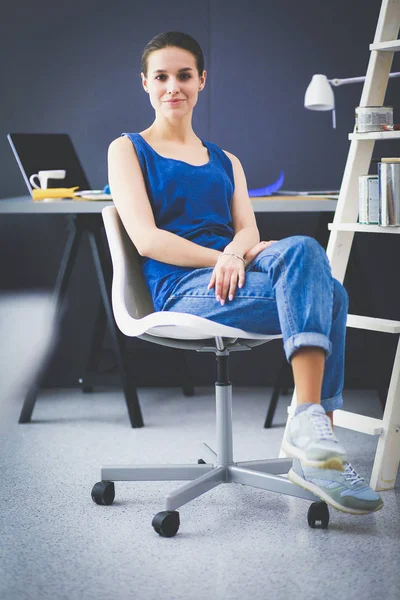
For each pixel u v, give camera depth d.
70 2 3.77
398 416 2.46
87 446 2.97
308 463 1.94
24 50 3.80
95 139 3.83
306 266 1.99
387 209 2.47
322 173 3.79
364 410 3.47
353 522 2.19
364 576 1.85
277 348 3.92
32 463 2.76
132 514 2.26
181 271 2.24
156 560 1.95
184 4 3.75
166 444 2.99
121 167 2.34
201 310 2.13
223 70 3.77
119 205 2.30
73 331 3.93
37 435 3.13
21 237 3.90
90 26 3.78
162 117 2.43
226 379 2.30
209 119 3.80
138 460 2.79
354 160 2.66
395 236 3.78
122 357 3.28
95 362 3.64
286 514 2.25
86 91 3.81
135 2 3.76
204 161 2.45
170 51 2.38
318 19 3.72
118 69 3.79
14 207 3.15
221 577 1.85
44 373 3.34
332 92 3.48
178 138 2.46
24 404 3.31
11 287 3.92
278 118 3.78
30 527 2.17
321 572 1.87
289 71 3.75
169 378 3.94
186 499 2.15
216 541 2.06
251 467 2.33
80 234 3.37
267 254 2.06
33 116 3.83
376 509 2.02
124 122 3.82
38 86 3.82
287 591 1.78
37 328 3.92
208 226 2.37
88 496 2.41
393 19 2.60
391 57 2.65
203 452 2.87
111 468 2.33
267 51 3.75
